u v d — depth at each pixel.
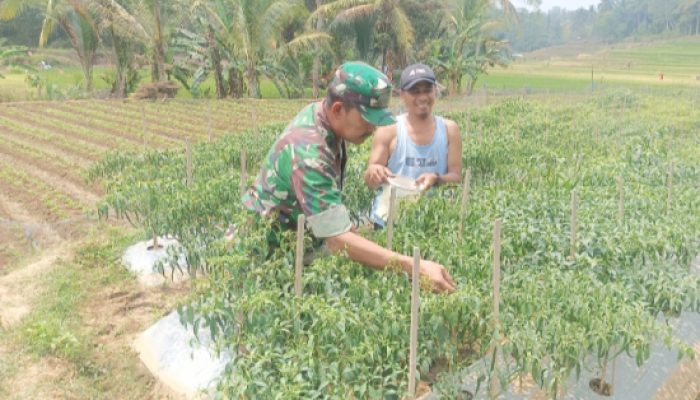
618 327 3.85
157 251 8.00
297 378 3.34
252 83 30.73
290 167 3.43
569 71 82.38
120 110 24.95
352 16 29.41
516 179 7.70
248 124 21.86
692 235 5.65
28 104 26.38
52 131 19.98
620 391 4.56
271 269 3.94
